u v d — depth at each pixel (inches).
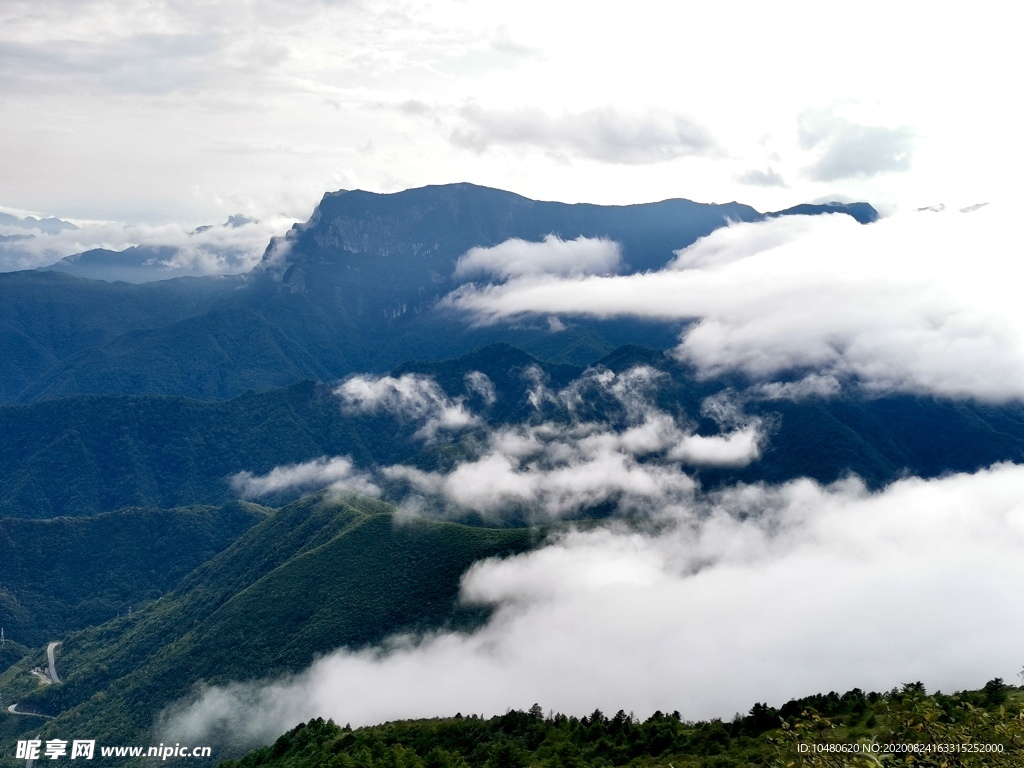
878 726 4849.9
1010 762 1958.7
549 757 5989.2
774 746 2133.4
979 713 2114.9
